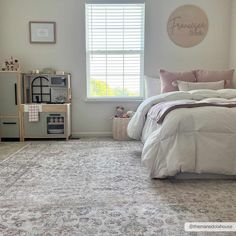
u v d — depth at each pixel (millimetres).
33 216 1789
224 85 4051
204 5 4625
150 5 4617
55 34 4660
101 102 4781
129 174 2676
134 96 4797
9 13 4605
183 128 2410
